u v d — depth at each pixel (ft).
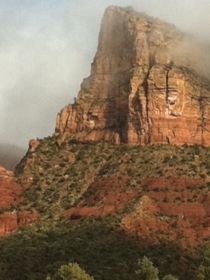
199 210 562.25
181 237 541.75
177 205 564.30
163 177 584.81
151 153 614.75
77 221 568.82
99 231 542.16
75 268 470.39
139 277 478.18
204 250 517.96
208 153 618.44
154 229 545.44
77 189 609.83
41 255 522.88
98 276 489.26
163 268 509.76
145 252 522.88
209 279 481.46
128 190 580.30
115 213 561.02
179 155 612.70
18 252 528.22
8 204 605.73
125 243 528.63
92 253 518.37
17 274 504.02
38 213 592.60
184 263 517.96
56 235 554.46
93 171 622.13
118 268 501.15
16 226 584.40
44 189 619.67
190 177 586.04
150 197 570.05
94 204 578.66
